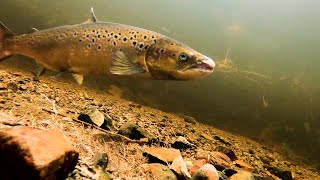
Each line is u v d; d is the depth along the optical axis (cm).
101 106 74
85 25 37
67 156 29
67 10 174
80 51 36
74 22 169
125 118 69
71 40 37
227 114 131
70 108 61
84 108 65
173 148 54
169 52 36
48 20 163
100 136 46
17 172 25
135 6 198
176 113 111
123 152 45
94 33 36
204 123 110
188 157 54
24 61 115
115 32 36
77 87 94
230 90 150
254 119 134
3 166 26
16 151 26
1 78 69
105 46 36
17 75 79
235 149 77
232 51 185
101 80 116
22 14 160
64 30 38
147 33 37
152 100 119
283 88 161
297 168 82
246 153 76
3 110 46
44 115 49
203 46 189
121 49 36
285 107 148
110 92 107
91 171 34
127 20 190
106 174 35
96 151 41
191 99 132
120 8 194
